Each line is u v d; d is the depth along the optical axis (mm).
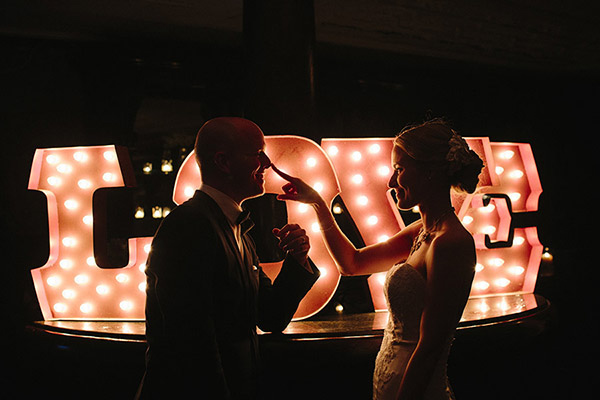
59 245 2615
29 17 4211
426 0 4543
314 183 2508
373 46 5488
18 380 3541
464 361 2271
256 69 2791
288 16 2775
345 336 2209
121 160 2590
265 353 2131
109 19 4340
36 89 4801
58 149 2625
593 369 3920
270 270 2541
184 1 4070
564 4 4809
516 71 6742
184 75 5156
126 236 2586
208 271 1540
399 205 1808
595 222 7320
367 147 2717
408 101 6520
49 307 2609
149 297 1598
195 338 1461
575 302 5965
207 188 1750
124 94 4918
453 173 1686
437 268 1561
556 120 7363
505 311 2490
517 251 2945
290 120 2736
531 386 3564
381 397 1734
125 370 2189
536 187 3020
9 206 4598
